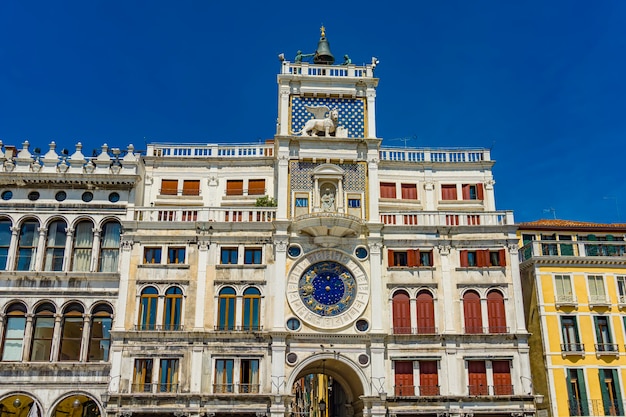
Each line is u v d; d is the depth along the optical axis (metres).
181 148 45.00
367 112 44.00
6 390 37.44
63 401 37.78
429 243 40.81
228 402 36.66
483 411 37.53
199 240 39.94
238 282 39.25
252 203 43.72
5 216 40.97
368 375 37.94
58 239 41.09
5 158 41.97
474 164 45.31
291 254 40.06
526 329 40.31
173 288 39.09
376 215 41.22
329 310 39.25
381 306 39.28
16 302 39.28
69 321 39.28
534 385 41.41
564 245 43.31
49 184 41.72
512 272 40.38
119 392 36.69
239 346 37.94
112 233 41.31
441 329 39.22
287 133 43.00
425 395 37.78
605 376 40.00
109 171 42.16
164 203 43.59
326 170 41.91
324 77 44.06
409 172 45.09
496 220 41.66
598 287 41.91
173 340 37.84
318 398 66.31
